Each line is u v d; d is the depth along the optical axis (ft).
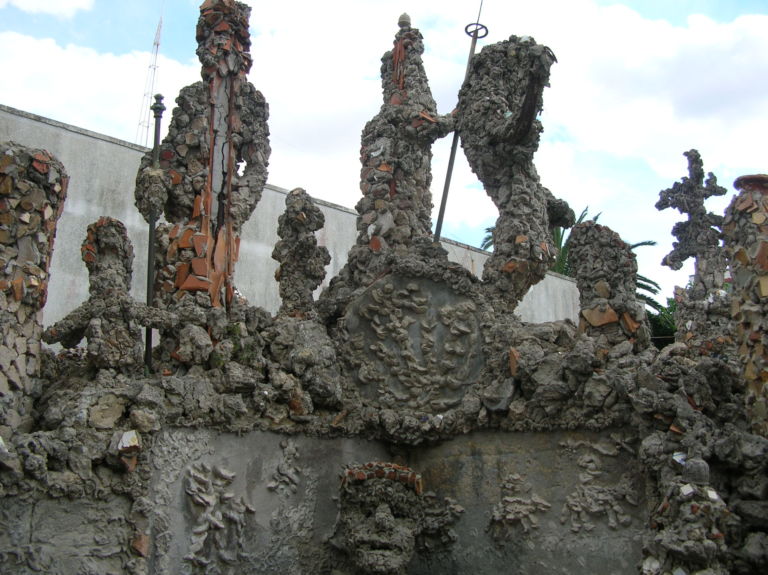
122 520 36.55
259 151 47.73
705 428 36.81
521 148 48.39
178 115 45.21
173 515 37.93
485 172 50.14
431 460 45.39
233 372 40.60
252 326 43.34
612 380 40.22
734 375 39.55
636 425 39.70
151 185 42.24
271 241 73.31
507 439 43.65
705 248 58.34
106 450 36.50
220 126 46.06
